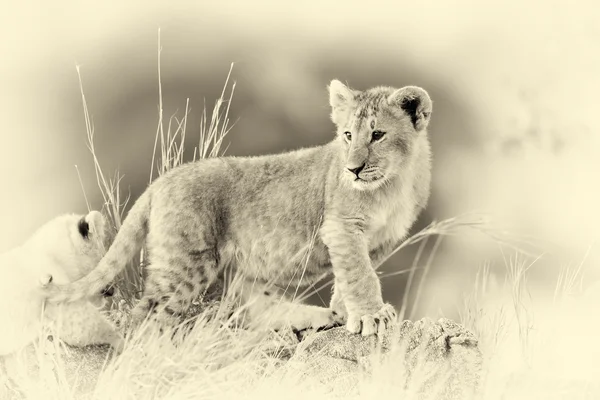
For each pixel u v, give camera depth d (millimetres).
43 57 24391
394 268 18531
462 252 18219
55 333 10023
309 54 23750
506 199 21500
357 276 10609
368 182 10719
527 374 9945
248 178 11305
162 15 24141
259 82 22672
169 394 9312
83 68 23484
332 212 10906
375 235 11195
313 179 11227
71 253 10977
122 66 23422
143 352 9805
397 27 24938
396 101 11016
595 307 11094
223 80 22562
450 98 23594
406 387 9523
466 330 9844
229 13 24031
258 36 23672
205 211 11031
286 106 22359
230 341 10219
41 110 22906
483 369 9641
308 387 9531
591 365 9992
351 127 10961
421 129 11164
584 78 23469
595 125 22641
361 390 9281
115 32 24219
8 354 10094
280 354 10219
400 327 9969
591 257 18406
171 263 10867
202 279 11016
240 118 22016
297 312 10820
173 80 22703
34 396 9336
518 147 22641
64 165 21641
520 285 11656
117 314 11164
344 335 10219
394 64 24562
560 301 11375
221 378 9469
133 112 22375
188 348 9820
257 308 11016
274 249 11234
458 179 22109
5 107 22625
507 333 10695
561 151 22656
